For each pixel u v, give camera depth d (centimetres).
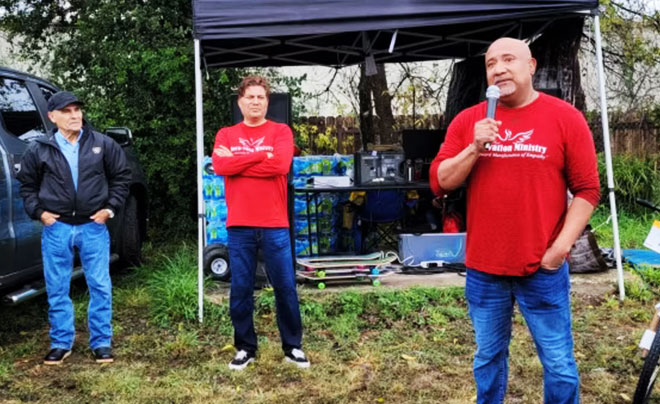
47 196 402
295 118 1025
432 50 797
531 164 241
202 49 651
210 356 431
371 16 495
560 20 652
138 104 857
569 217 244
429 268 613
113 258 591
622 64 1022
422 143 689
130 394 369
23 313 534
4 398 365
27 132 479
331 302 519
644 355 342
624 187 898
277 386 379
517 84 238
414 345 445
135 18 865
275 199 380
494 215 247
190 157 860
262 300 515
